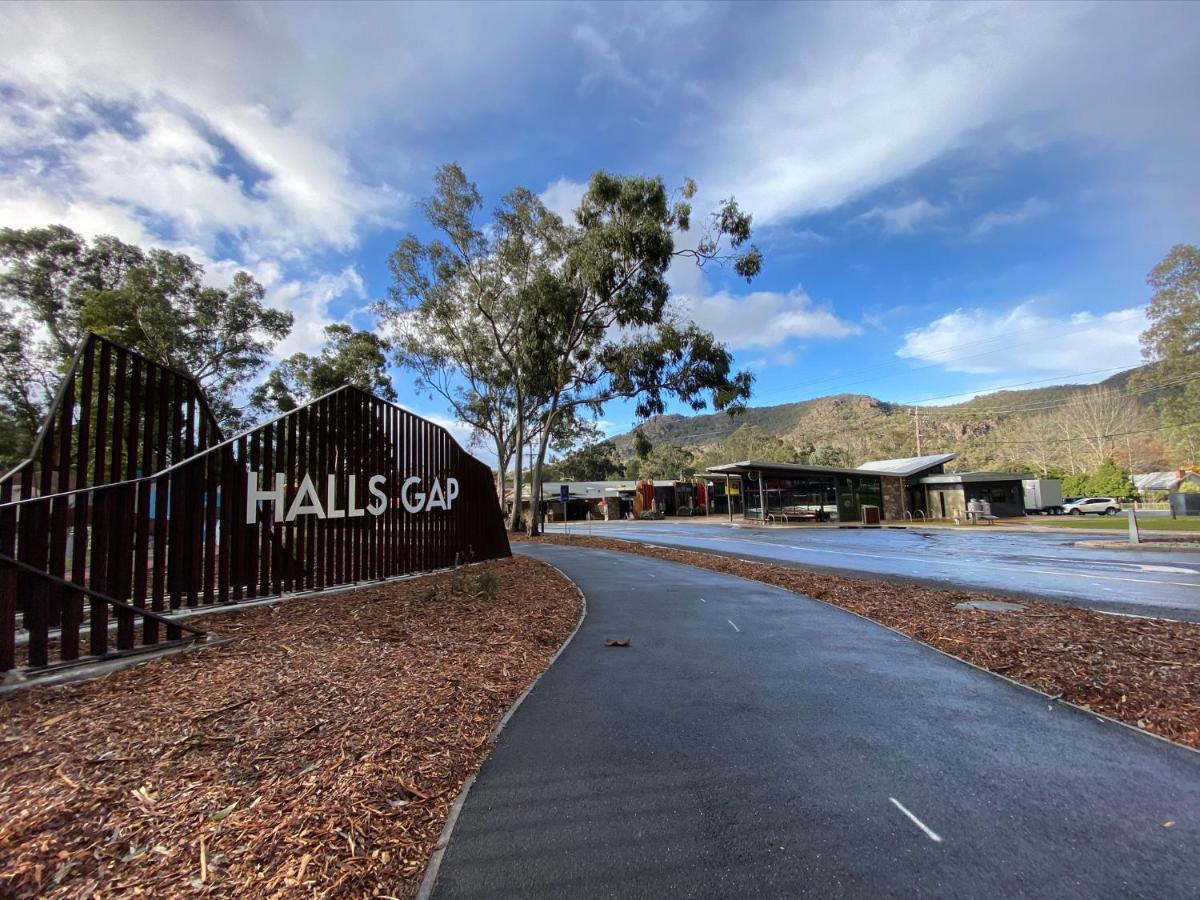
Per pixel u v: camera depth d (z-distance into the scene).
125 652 5.18
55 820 2.75
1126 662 5.27
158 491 6.34
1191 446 56.94
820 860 2.68
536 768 3.64
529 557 16.81
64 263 25.80
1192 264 51.97
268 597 7.88
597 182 20.80
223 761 3.38
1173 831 2.88
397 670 5.18
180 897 2.33
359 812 2.98
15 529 4.66
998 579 12.15
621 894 2.46
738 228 20.77
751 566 13.96
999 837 2.84
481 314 27.58
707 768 3.62
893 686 5.13
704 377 23.83
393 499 10.64
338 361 32.12
